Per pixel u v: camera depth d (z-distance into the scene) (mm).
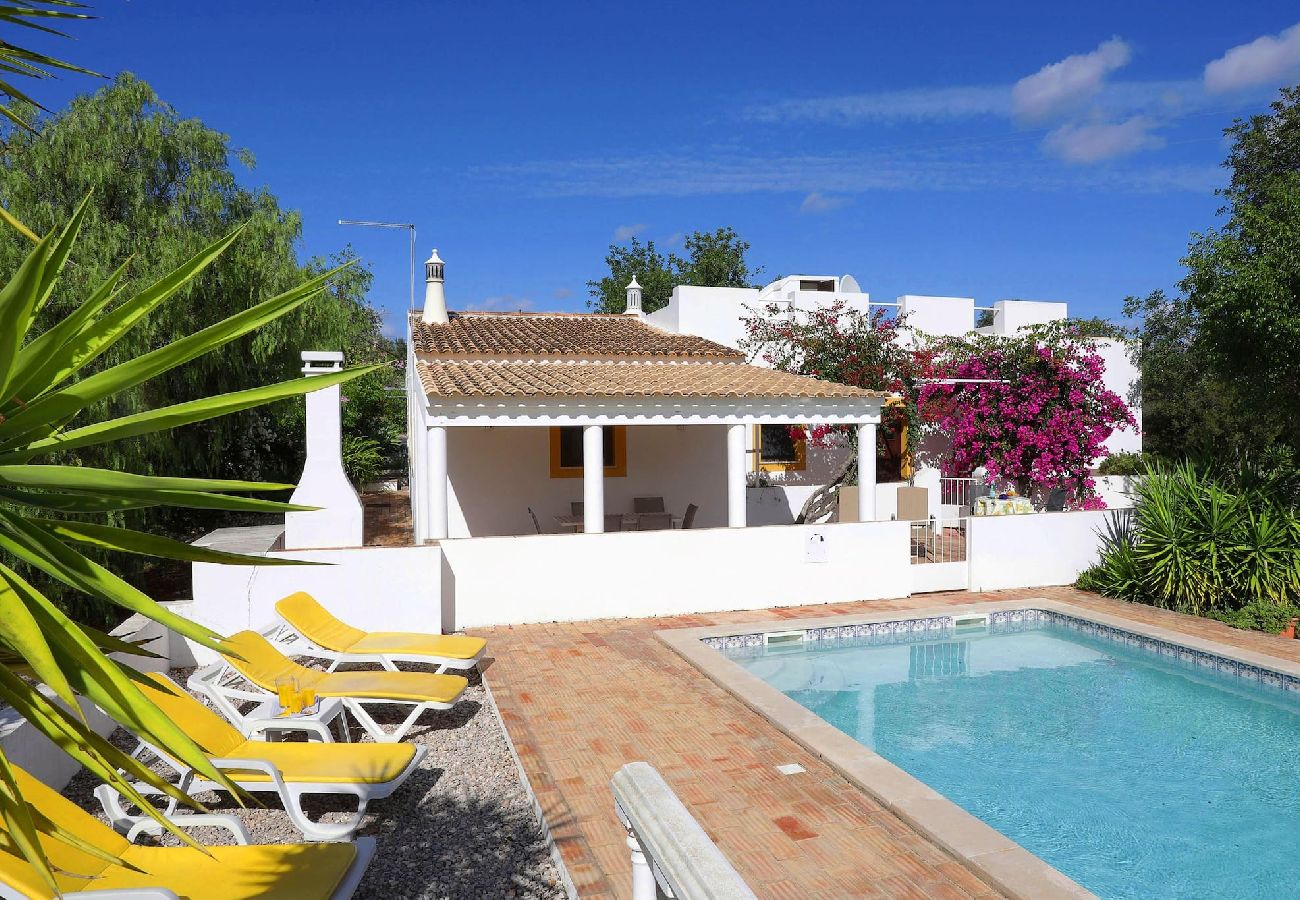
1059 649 12602
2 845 2328
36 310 2363
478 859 5918
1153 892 6082
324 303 21766
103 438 2324
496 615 12719
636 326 22266
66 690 1926
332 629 9891
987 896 5285
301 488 12758
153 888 3928
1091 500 19781
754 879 5516
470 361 16000
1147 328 30938
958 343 20891
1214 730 9320
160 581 16781
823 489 18625
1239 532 13422
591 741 8047
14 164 17062
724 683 9609
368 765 6258
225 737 6539
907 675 11414
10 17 3018
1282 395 16156
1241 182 23719
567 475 17469
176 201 19219
